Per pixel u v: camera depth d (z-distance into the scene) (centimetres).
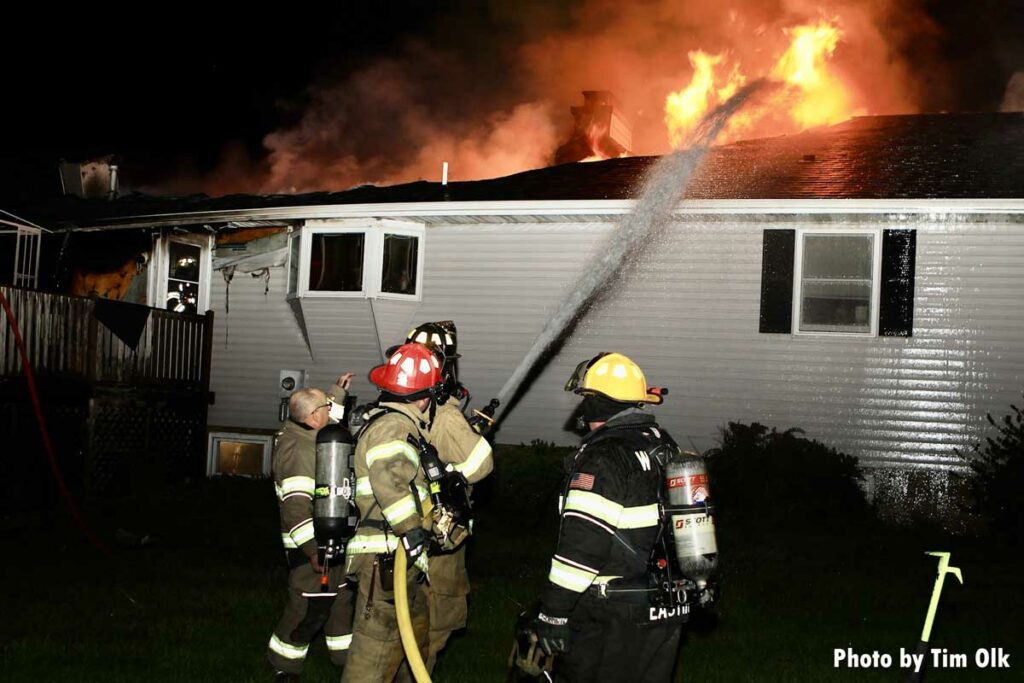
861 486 1263
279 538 1052
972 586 866
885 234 1266
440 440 468
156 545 997
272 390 1533
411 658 388
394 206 1401
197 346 1538
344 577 487
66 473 1310
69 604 714
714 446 1315
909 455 1258
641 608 352
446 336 571
